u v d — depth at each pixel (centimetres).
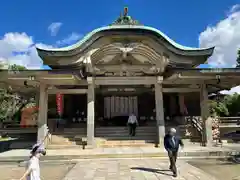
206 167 959
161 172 837
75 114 2144
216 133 1634
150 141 1499
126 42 1388
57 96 2005
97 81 1577
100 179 749
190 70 1289
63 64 1410
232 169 921
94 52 1390
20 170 967
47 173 880
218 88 1747
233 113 3550
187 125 1770
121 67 1549
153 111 2206
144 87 2125
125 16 1510
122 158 1133
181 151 1186
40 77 1286
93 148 1384
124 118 2159
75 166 970
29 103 3306
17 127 2398
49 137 1491
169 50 1391
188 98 2208
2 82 1399
